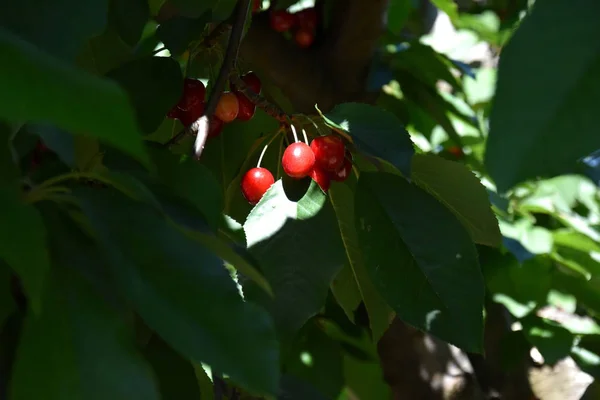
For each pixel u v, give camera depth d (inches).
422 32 74.2
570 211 66.4
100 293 40.3
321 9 57.9
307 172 49.0
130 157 44.1
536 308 61.1
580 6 29.4
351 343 60.9
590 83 28.9
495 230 49.9
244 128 52.7
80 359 39.7
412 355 61.0
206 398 46.1
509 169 29.3
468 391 60.9
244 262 42.1
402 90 59.5
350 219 50.8
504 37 61.5
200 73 53.5
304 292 48.1
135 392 39.7
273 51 56.1
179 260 40.6
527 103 29.2
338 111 49.0
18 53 26.2
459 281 48.1
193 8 51.7
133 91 47.9
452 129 60.1
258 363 40.5
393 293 48.3
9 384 39.9
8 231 35.9
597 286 60.6
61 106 26.0
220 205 45.0
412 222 48.5
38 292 36.3
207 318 40.4
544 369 63.7
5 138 39.4
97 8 38.6
